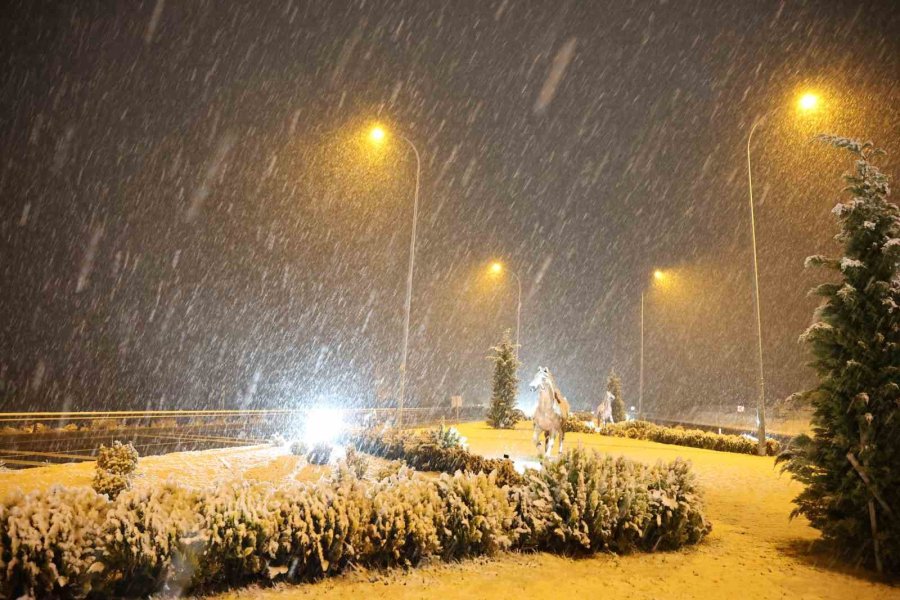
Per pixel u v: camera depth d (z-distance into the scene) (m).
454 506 8.70
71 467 15.30
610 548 9.41
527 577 7.90
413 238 28.05
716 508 12.95
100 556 6.38
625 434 32.09
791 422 51.31
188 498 7.46
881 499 8.77
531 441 27.23
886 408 9.12
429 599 6.97
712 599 7.36
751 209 25.31
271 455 18.67
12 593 5.93
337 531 7.72
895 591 7.88
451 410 57.38
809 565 8.92
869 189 10.01
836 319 9.86
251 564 7.12
